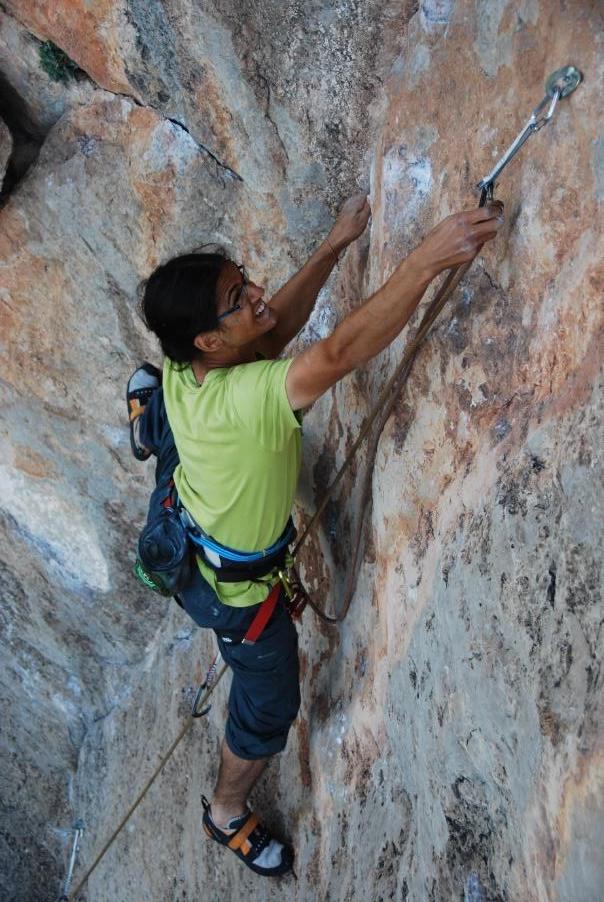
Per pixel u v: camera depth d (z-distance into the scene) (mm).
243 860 3068
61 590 4734
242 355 2260
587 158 1672
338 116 2699
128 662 4844
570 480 1634
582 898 1533
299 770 3072
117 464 4133
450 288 1984
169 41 2852
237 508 2295
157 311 2098
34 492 4395
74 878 5027
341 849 2668
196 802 3875
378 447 2406
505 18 1913
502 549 1779
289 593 2537
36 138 3590
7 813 5609
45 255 3627
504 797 1826
